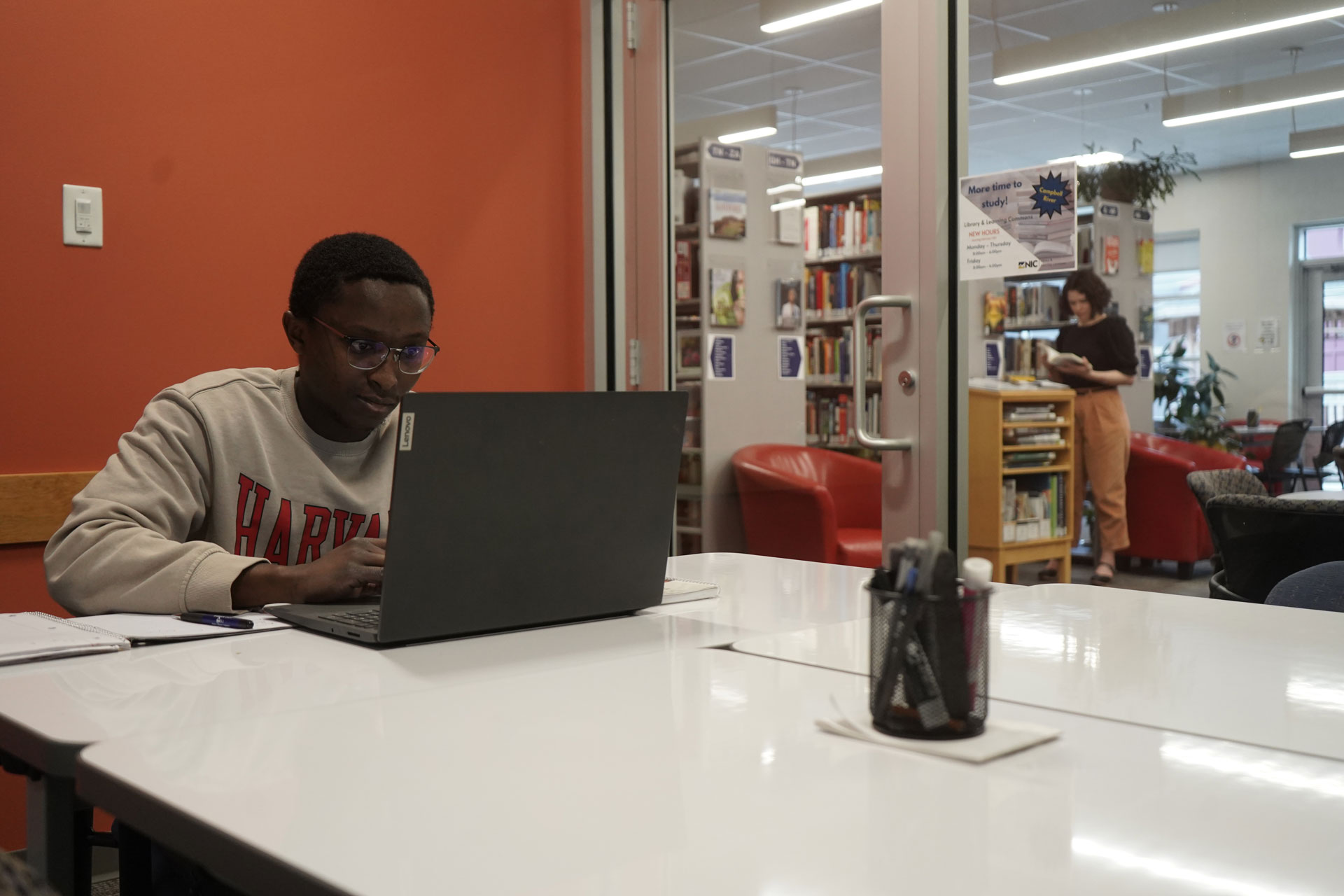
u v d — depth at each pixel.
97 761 0.67
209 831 0.56
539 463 1.12
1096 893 0.48
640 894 0.48
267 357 2.67
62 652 1.00
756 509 3.15
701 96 3.21
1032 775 0.66
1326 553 1.90
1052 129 2.58
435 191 2.97
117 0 2.42
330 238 1.51
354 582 1.26
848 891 0.48
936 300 2.78
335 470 1.57
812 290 3.02
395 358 1.49
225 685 0.90
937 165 2.76
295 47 2.70
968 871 0.51
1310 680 0.93
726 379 3.21
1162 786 0.64
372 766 0.66
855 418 2.91
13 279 2.29
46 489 2.30
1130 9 2.44
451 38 2.99
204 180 2.56
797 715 0.79
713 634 1.14
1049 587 1.47
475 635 1.13
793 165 3.04
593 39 3.28
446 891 0.48
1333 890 0.49
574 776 0.65
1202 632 1.15
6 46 2.28
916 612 0.72
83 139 2.38
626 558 1.23
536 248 3.20
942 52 2.75
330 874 0.50
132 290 2.46
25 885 0.36
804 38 3.01
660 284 3.33
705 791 0.62
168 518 1.40
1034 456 2.64
